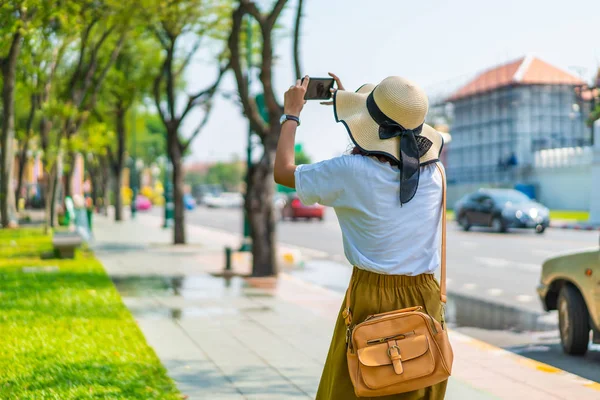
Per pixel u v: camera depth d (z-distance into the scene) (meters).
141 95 30.14
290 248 21.62
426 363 2.87
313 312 9.56
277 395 5.59
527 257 17.88
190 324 8.60
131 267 14.95
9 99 15.30
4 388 5.42
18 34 13.52
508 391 5.86
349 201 2.96
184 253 18.53
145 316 9.13
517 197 28.86
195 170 151.12
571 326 7.38
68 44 19.06
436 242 3.07
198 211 63.56
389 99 2.95
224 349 7.24
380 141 2.96
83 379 5.73
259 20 12.74
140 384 5.67
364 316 3.01
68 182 30.97
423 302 3.01
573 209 46.44
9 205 24.09
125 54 25.73
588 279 7.08
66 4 13.10
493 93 56.56
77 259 15.79
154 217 47.41
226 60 19.84
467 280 13.71
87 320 8.34
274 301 10.50
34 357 6.44
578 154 46.06
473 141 59.62
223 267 14.90
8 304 9.26
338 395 3.02
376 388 2.86
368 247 2.98
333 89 3.32
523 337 8.57
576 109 51.97
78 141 21.39
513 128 54.41
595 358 7.35
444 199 3.09
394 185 2.95
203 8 18.78
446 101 62.38
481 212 28.80
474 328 9.16
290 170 3.11
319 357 6.93
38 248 17.95
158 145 89.94
